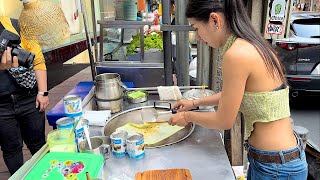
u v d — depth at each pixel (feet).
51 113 4.91
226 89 3.43
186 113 4.13
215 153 3.99
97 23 7.08
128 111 5.50
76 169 3.16
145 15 9.70
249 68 3.33
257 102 3.55
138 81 6.95
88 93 5.82
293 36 12.44
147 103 5.92
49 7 3.34
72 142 3.67
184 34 6.97
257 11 5.27
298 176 3.84
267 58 3.40
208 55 6.68
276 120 3.67
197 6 3.42
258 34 3.54
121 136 3.96
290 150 3.76
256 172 3.97
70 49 18.85
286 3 5.06
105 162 3.79
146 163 3.77
